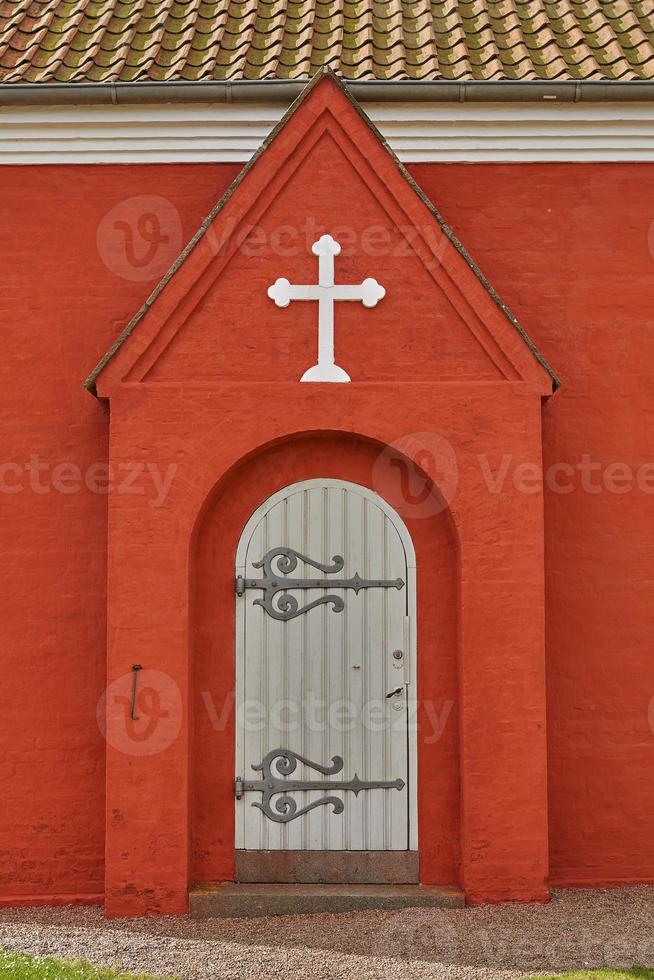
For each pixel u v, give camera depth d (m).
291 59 11.37
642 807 10.49
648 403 10.76
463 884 9.85
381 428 9.95
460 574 9.91
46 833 10.38
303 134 10.05
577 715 10.54
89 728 10.47
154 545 9.88
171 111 10.91
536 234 10.91
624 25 11.88
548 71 10.98
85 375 10.77
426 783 10.12
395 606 10.22
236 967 8.52
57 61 11.23
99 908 10.09
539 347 10.79
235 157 11.00
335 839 10.06
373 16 12.12
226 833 10.08
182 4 12.48
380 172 10.05
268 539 10.27
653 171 10.96
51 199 10.94
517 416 9.92
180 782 9.73
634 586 10.64
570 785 10.49
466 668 9.83
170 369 10.00
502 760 9.77
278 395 9.95
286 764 10.12
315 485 10.30
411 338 10.00
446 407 9.94
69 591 10.58
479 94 10.70
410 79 10.69
